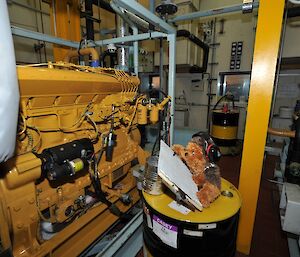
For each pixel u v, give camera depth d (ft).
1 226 2.49
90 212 4.03
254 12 12.30
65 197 3.45
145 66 9.64
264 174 8.84
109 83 4.04
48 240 3.30
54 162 2.91
